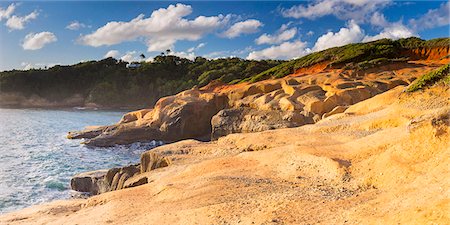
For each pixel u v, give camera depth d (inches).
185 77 5260.8
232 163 778.2
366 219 378.3
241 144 982.4
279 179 641.0
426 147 518.6
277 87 1838.1
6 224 634.8
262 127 1519.4
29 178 1178.0
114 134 1844.2
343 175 584.1
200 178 692.1
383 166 542.9
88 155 1587.1
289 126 1453.0
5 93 5265.8
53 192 1041.5
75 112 4229.8
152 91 5221.5
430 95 908.6
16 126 2694.4
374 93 1535.4
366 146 674.8
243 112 1702.8
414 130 553.3
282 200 508.7
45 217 657.0
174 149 1011.9
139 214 572.4
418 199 369.1
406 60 2050.9
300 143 809.5
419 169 486.3
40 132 2330.2
